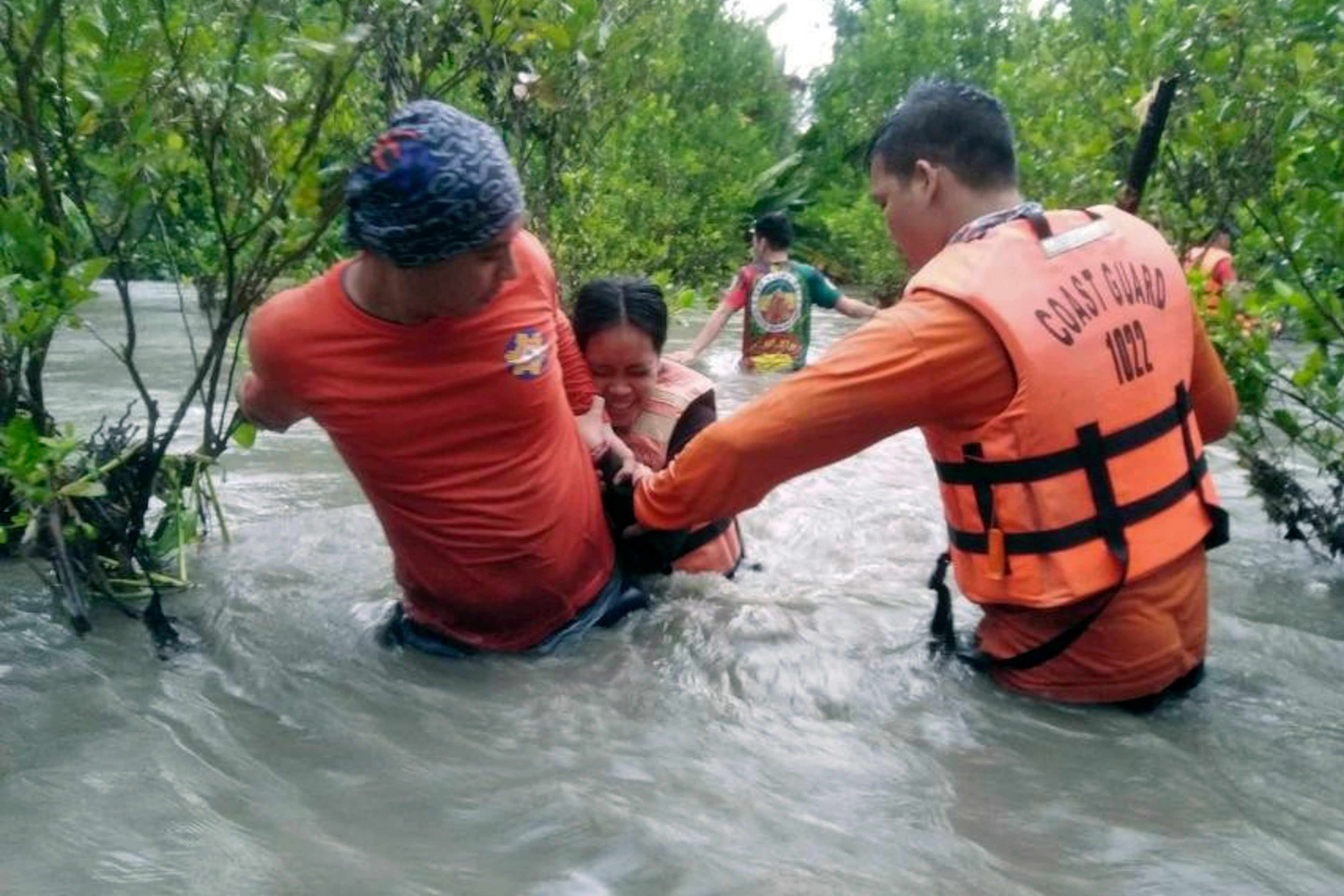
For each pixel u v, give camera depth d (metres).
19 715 2.96
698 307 11.84
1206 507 3.21
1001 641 3.30
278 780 2.71
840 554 4.47
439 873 2.35
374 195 2.75
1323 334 4.30
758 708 3.16
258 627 3.58
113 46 3.37
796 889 2.33
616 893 2.30
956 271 3.09
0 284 3.27
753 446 3.19
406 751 2.87
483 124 2.87
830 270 19.06
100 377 7.37
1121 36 6.05
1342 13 4.66
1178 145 4.81
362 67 4.68
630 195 9.86
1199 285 4.54
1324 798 2.74
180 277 4.63
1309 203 4.14
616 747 2.91
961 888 2.35
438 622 3.49
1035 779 2.81
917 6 21.56
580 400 3.70
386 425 3.15
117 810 2.53
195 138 3.65
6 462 3.28
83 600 3.58
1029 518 3.09
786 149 21.45
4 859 2.34
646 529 3.49
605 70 6.51
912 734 3.04
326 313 3.07
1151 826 2.61
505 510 3.29
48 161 3.71
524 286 3.20
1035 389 3.02
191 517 3.95
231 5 3.71
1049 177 5.94
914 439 6.46
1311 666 3.49
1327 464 4.53
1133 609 3.11
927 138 3.26
